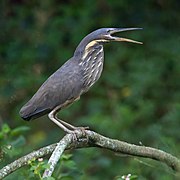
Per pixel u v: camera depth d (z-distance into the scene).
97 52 8.68
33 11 16.45
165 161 8.36
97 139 7.94
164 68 15.57
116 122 14.54
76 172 9.08
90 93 15.75
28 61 15.91
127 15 16.36
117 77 15.44
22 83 15.48
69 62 8.77
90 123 14.57
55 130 15.21
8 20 16.38
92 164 12.99
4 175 7.23
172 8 16.58
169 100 15.34
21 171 8.59
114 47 16.05
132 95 15.13
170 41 15.97
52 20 16.31
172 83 15.54
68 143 7.65
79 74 8.62
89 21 16.09
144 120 14.73
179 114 13.95
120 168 13.70
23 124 15.38
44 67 16.02
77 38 15.91
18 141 9.62
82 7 16.36
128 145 8.16
